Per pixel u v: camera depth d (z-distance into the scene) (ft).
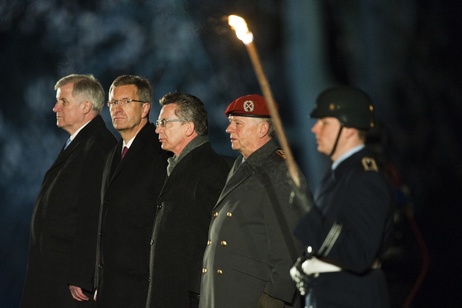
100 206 62.08
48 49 201.16
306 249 44.04
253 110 51.55
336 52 196.54
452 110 188.55
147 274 58.75
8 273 197.16
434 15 189.06
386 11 190.90
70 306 63.05
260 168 51.24
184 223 55.16
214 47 194.29
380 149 46.14
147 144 60.23
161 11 193.57
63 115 64.80
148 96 60.75
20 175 201.46
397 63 190.60
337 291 42.16
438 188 179.73
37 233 64.39
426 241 137.08
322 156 195.72
